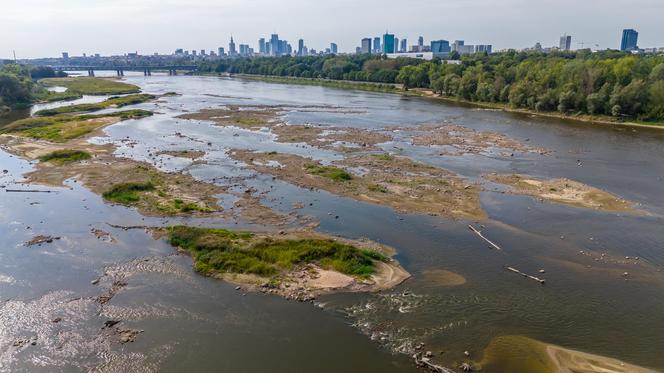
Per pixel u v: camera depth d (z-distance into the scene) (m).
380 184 60.00
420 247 42.25
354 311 32.19
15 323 30.95
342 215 49.56
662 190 59.12
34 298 33.78
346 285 35.16
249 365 27.06
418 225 47.19
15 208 51.28
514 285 36.00
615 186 60.78
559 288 35.75
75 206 51.94
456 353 28.19
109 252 40.78
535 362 27.62
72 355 27.95
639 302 34.12
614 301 34.19
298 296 33.75
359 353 28.00
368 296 33.97
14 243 42.59
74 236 44.03
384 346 28.66
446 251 41.56
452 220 48.62
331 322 30.95
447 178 63.19
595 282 36.78
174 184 59.41
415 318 31.50
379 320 31.22
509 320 31.64
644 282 36.91
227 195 55.56
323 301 33.28
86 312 32.12
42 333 29.97
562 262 40.00
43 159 71.38
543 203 54.00
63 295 34.16
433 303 33.28
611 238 44.88
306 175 63.53
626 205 53.44
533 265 39.31
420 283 35.94
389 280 36.06
